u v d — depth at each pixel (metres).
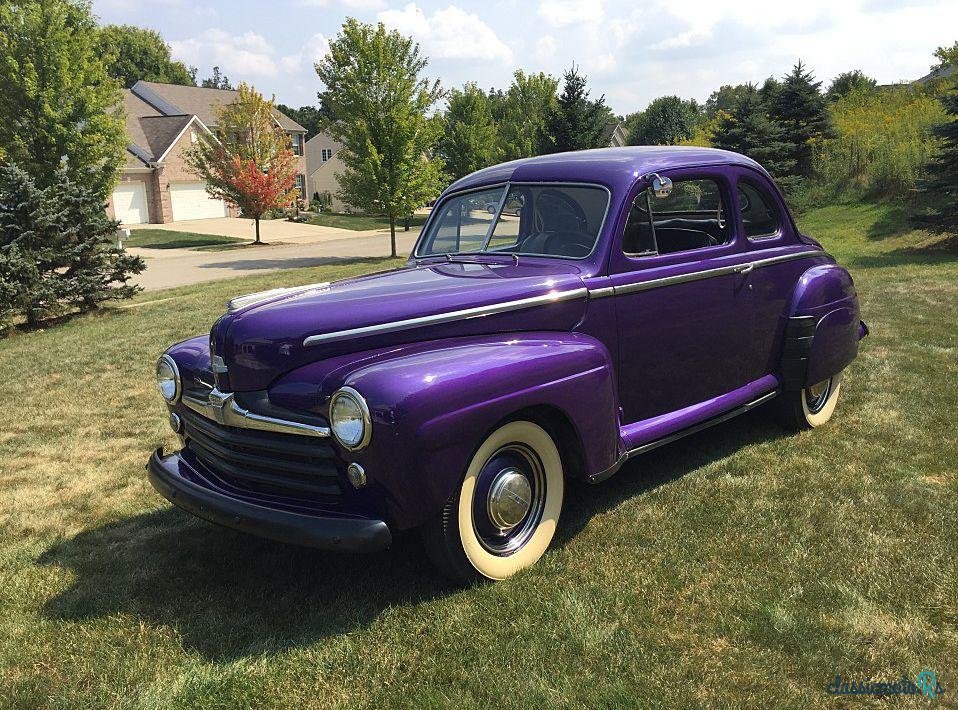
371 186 23.41
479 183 4.43
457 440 2.89
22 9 22.77
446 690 2.56
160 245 31.59
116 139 24.69
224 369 3.22
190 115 43.03
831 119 25.81
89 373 7.98
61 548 3.88
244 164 31.25
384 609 3.05
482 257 4.18
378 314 3.17
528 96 50.03
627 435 3.79
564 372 3.24
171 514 4.29
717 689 2.51
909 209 19.72
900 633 2.76
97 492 4.67
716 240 4.32
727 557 3.35
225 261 24.97
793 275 4.70
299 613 3.10
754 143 23.86
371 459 2.76
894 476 4.14
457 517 3.03
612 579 3.21
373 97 22.97
